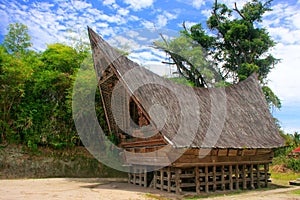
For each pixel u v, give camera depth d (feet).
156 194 38.14
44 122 60.85
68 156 61.57
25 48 67.41
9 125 59.41
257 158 46.01
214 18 102.06
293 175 65.31
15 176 54.75
